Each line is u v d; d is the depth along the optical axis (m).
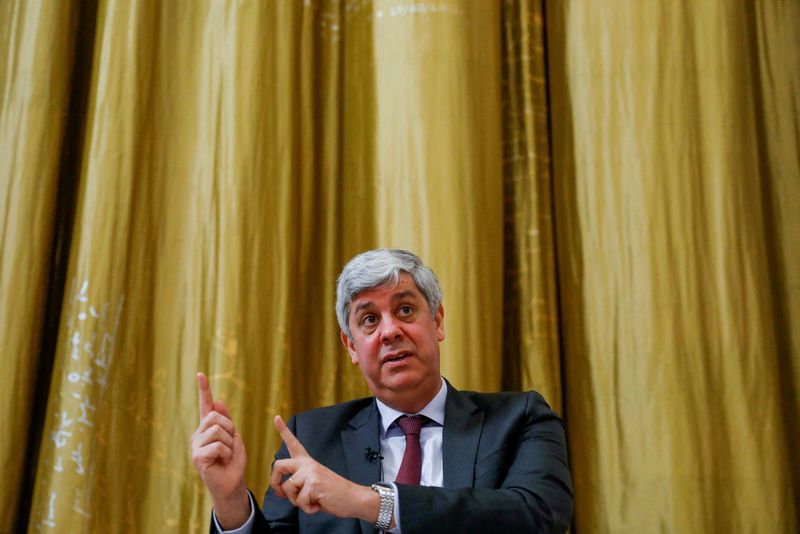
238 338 4.67
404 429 3.14
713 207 4.91
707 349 4.71
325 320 5.07
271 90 5.08
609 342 4.82
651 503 4.51
